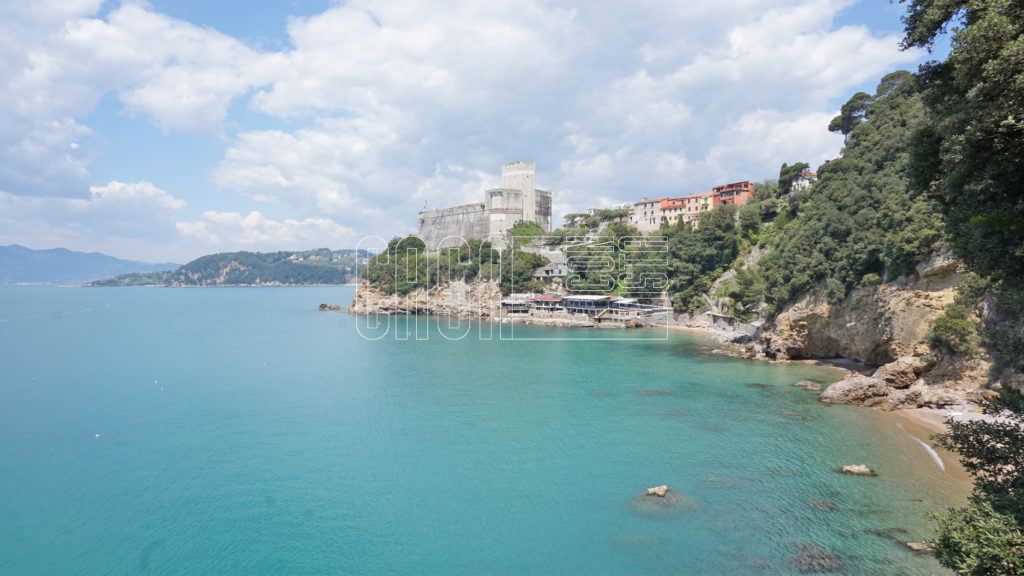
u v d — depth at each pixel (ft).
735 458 147.74
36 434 180.75
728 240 431.43
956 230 80.53
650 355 321.52
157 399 228.02
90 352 360.07
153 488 137.80
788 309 283.38
